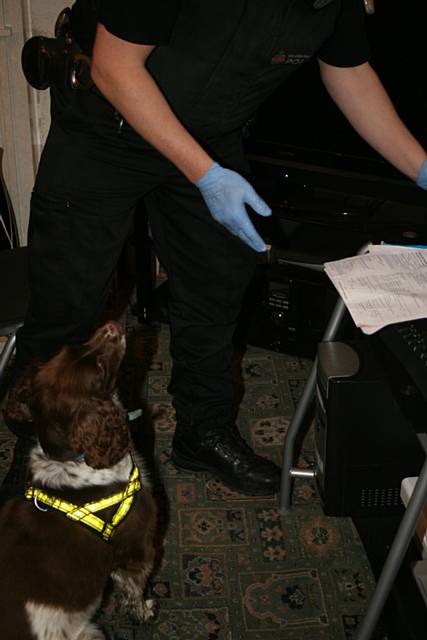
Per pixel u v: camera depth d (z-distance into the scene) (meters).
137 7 1.69
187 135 1.82
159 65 1.88
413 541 2.19
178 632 2.13
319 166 2.84
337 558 2.33
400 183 2.74
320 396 2.23
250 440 2.76
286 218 2.86
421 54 2.51
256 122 2.86
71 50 1.96
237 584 2.26
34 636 1.75
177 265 2.35
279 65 1.93
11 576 1.79
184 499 2.52
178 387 2.51
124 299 3.45
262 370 3.07
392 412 2.16
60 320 2.25
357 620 2.16
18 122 3.21
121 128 1.98
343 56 2.04
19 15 3.01
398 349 1.70
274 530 2.42
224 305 2.38
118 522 1.95
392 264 1.89
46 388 1.85
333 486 2.29
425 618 1.99
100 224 2.13
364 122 2.12
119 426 1.83
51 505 1.89
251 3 1.79
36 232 2.14
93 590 1.90
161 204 2.28
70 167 2.04
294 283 2.96
